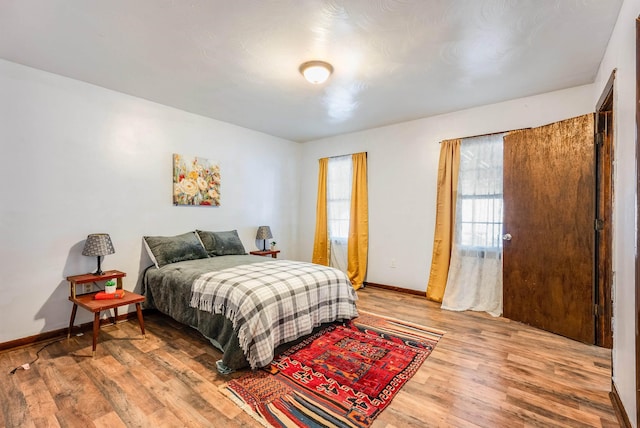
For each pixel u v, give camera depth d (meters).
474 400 1.86
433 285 3.92
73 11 1.91
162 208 3.61
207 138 4.08
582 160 2.73
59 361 2.32
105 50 2.40
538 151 3.05
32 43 2.29
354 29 2.11
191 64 2.62
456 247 3.71
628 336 1.65
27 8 1.87
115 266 3.22
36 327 2.69
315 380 2.06
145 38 2.23
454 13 1.94
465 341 2.70
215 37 2.22
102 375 2.12
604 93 2.38
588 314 2.66
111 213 3.19
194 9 1.90
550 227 2.95
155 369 2.20
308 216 5.48
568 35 2.18
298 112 3.88
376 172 4.59
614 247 1.99
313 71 2.60
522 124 3.37
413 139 4.21
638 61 1.45
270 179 5.01
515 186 3.24
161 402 1.82
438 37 2.21
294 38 2.22
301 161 5.60
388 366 2.25
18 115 2.61
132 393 1.91
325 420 1.68
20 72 2.62
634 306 1.57
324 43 2.29
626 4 1.78
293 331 2.50
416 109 3.76
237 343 2.18
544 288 2.98
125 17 1.98
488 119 3.59
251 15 1.96
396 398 1.88
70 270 2.89
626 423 1.58
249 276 2.67
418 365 2.28
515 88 3.11
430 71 2.74
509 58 2.51
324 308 2.88
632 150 1.66
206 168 4.05
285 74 2.81
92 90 3.04
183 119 3.81
